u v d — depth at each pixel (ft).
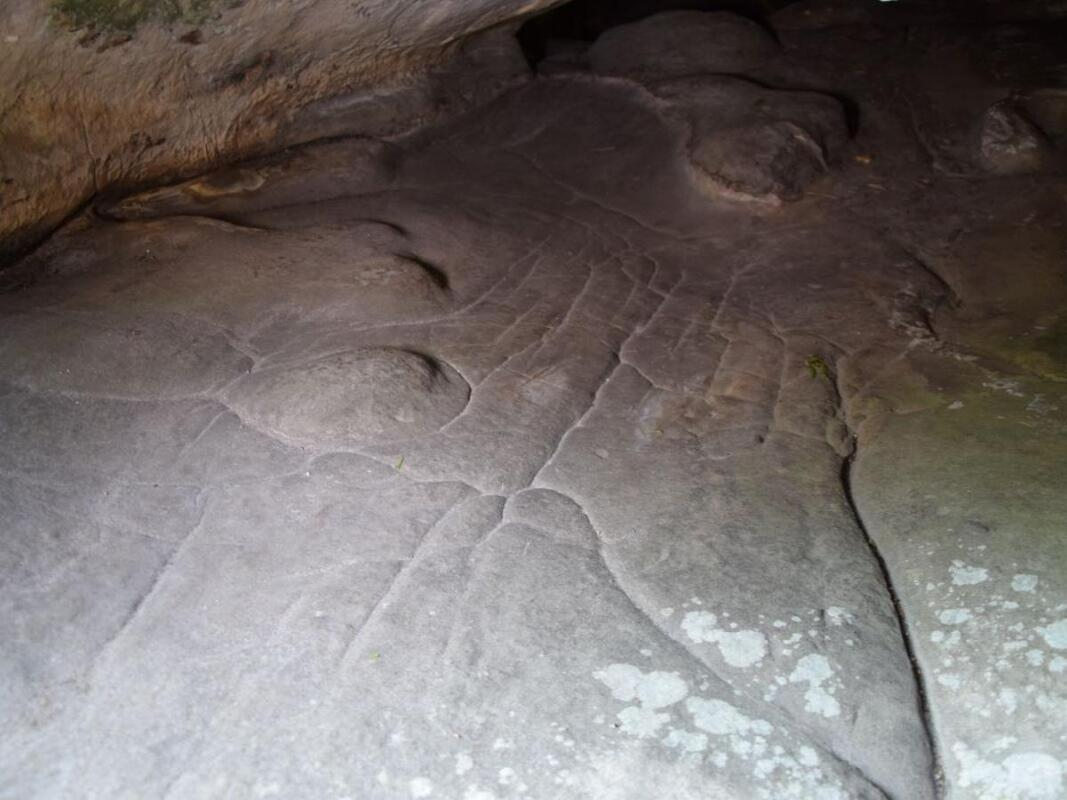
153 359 11.26
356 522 9.14
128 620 8.01
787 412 10.94
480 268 13.76
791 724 7.18
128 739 7.00
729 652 7.78
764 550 8.84
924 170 16.20
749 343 12.30
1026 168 15.80
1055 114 16.55
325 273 12.97
